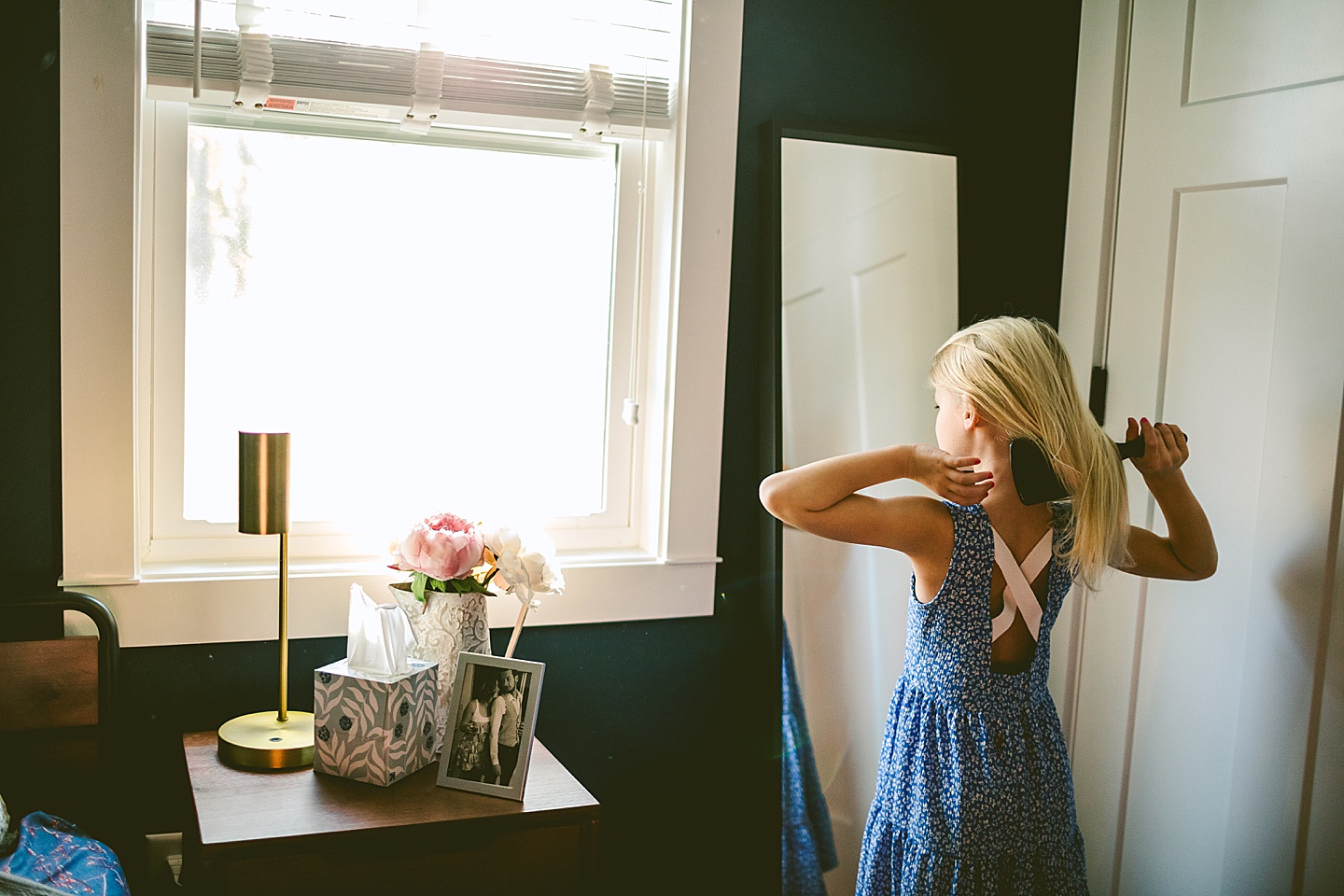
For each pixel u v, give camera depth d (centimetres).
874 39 215
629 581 201
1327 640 175
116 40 161
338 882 141
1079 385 225
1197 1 200
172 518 181
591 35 194
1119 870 217
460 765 154
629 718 206
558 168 200
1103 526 157
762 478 210
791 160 205
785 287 205
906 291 218
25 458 166
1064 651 229
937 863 156
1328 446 174
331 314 188
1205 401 198
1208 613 197
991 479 154
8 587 167
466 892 148
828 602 211
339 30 178
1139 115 212
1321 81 176
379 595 185
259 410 185
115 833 174
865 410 213
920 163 218
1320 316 176
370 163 188
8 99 160
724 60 198
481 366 199
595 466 209
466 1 186
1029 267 232
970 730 157
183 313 178
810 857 210
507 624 193
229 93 171
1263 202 187
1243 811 189
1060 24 228
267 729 166
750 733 216
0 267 162
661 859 212
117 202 164
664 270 204
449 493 198
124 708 174
